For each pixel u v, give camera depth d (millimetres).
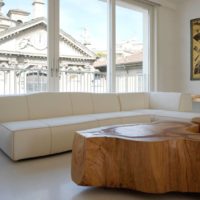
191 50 5406
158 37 5277
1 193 1755
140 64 5266
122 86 4926
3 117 2922
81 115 3430
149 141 1677
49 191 1799
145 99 4504
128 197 1717
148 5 5117
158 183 1641
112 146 1791
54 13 3770
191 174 1685
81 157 1827
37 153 2562
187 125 2307
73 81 4234
